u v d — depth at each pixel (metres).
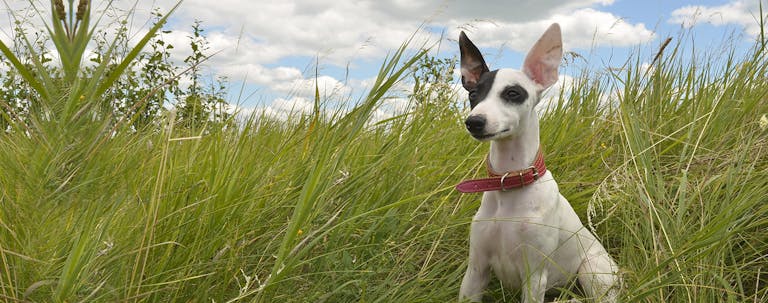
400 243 1.23
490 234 1.13
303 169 1.24
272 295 1.03
